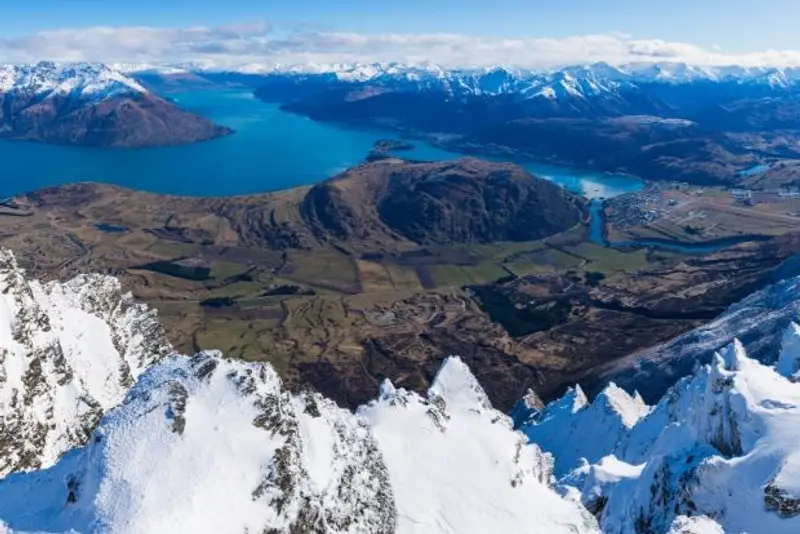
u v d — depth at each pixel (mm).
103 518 50344
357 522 64750
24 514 56125
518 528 81500
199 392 60938
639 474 100188
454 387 108000
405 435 93312
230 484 54125
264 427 59344
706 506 77188
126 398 62125
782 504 69312
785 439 76000
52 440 90062
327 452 67500
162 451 54781
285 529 54750
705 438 91438
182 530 49750
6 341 88875
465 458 91688
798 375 108375
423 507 79375
